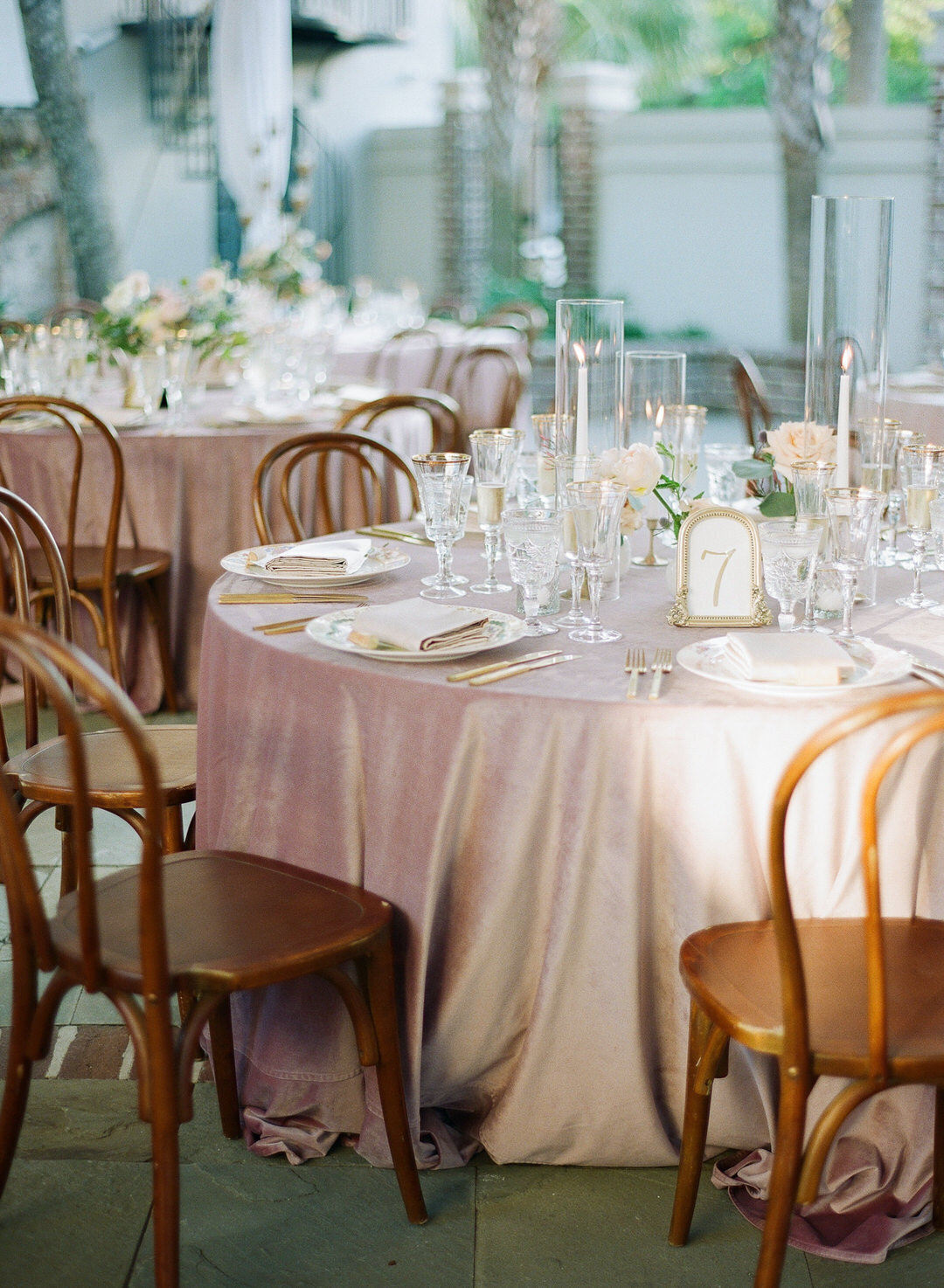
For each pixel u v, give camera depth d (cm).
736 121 1110
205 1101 216
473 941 182
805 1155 151
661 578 247
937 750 172
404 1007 186
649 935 180
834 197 230
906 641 199
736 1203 188
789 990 146
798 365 964
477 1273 176
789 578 195
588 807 173
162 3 1126
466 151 1152
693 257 1152
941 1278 175
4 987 250
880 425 241
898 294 1044
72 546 356
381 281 1323
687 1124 177
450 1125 201
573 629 206
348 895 183
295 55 1230
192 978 161
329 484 401
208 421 407
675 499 254
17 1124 172
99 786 219
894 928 174
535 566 200
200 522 388
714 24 1712
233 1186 195
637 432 262
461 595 227
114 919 174
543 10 1102
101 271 1005
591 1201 190
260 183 729
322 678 186
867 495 191
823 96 914
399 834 181
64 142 979
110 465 386
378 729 181
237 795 201
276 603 220
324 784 188
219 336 450
